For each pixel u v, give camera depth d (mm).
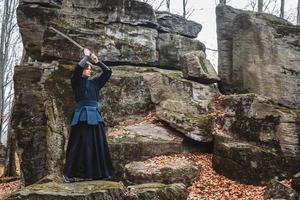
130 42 12461
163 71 12445
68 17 12180
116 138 10234
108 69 6430
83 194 5582
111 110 11391
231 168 9477
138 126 10844
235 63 11625
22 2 13312
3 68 26812
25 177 11656
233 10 12266
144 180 9000
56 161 10641
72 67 11531
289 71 10914
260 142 9609
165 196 6145
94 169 6191
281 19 11617
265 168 9258
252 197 8469
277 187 8188
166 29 13695
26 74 12391
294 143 9375
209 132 10359
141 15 12703
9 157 16578
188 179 9211
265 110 9750
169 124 10766
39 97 12148
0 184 15148
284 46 11039
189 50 13641
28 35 13172
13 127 12047
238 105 10188
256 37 11219
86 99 6227
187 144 10531
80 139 6184
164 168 9203
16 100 12195
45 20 13180
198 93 11508
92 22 12250
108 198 5715
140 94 11617
